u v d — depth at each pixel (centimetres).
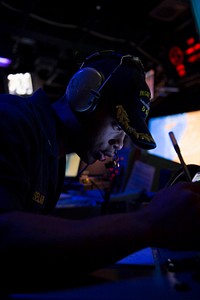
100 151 82
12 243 44
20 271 44
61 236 44
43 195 73
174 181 96
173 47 471
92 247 43
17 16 431
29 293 44
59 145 83
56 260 43
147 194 171
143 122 75
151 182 179
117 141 82
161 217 46
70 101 80
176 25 449
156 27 459
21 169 57
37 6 409
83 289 45
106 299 42
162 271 54
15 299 43
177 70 479
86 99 77
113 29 452
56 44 484
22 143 59
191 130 169
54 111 84
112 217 47
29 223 46
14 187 54
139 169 188
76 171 188
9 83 179
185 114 174
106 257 43
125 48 482
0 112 61
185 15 424
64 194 190
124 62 81
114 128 79
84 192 190
